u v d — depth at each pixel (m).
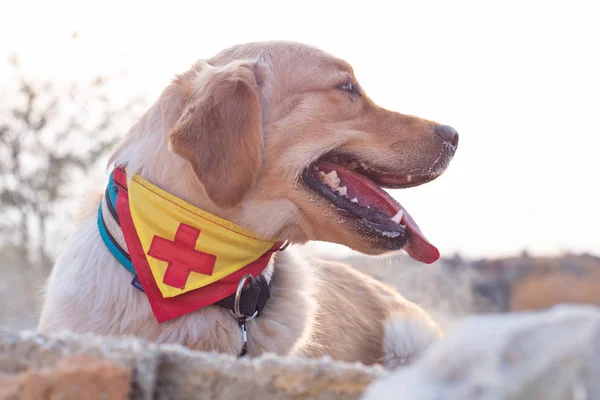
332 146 0.89
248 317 0.82
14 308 2.97
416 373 0.41
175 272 0.81
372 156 0.90
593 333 0.39
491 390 0.38
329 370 0.51
